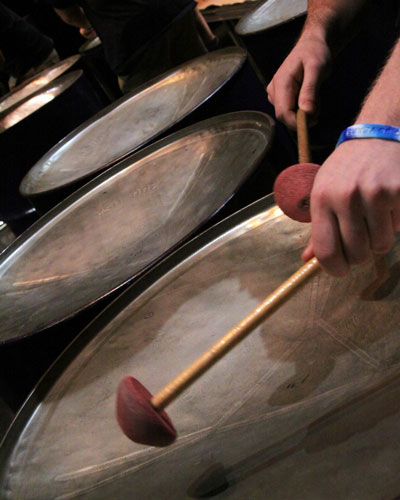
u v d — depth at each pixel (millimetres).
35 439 974
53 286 1417
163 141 1569
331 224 587
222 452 831
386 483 594
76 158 1987
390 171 556
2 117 2863
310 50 1079
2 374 1121
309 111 1022
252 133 1366
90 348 1062
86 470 912
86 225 1539
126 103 2076
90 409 989
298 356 913
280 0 2018
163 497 807
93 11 2438
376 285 877
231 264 1082
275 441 788
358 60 1628
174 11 2410
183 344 1033
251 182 1165
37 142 2258
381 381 771
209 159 1458
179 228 1397
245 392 919
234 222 1118
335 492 636
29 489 916
